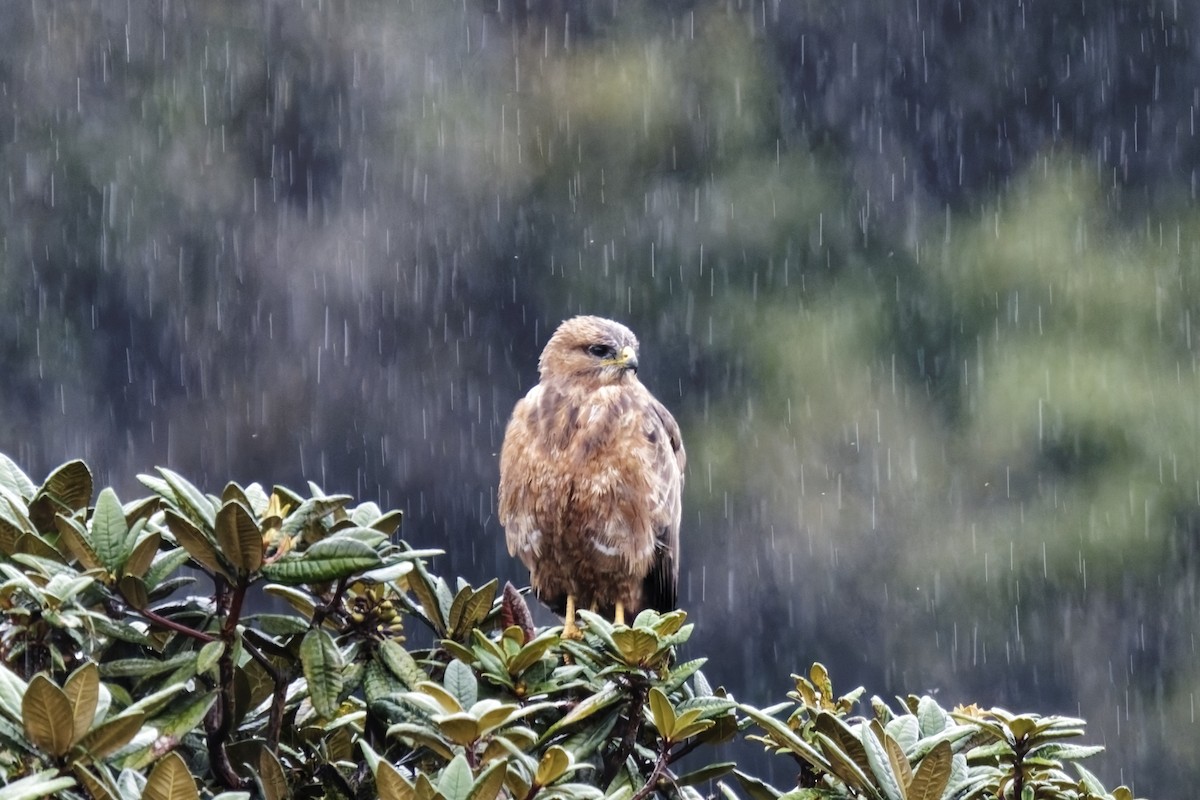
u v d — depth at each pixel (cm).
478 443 1869
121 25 1889
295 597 350
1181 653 1647
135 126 1877
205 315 1858
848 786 361
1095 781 380
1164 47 1978
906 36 2008
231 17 1931
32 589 320
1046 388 1727
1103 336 1777
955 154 1959
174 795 293
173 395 1833
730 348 1850
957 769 356
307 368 1864
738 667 1709
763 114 1983
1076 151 1975
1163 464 1672
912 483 1733
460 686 362
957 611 1683
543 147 1950
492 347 1902
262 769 337
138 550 340
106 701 305
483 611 397
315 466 1848
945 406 1775
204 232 1872
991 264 1855
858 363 1820
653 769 390
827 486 1744
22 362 1792
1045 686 1667
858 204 1923
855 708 1684
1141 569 1653
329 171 1920
